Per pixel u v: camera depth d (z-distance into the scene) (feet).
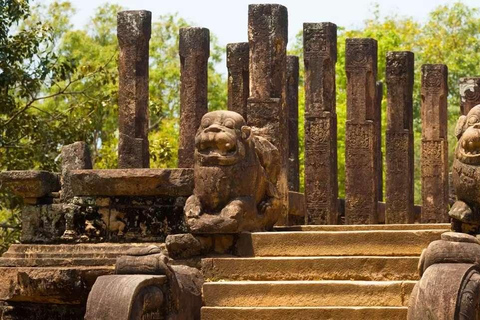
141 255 40.19
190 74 64.59
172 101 124.26
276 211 47.85
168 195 47.03
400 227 48.34
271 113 52.95
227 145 45.21
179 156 64.69
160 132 116.16
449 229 46.52
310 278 43.60
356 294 41.91
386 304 41.70
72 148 48.88
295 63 70.90
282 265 43.75
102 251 46.75
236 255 45.16
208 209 45.70
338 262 43.60
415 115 130.82
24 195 48.60
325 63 63.41
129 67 60.80
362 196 66.95
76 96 110.42
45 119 79.77
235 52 67.56
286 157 53.26
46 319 46.96
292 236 45.06
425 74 73.41
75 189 47.83
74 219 47.91
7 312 47.37
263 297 42.42
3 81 73.92
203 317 41.96
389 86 71.36
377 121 77.56
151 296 39.11
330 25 63.52
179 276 42.04
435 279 36.81
